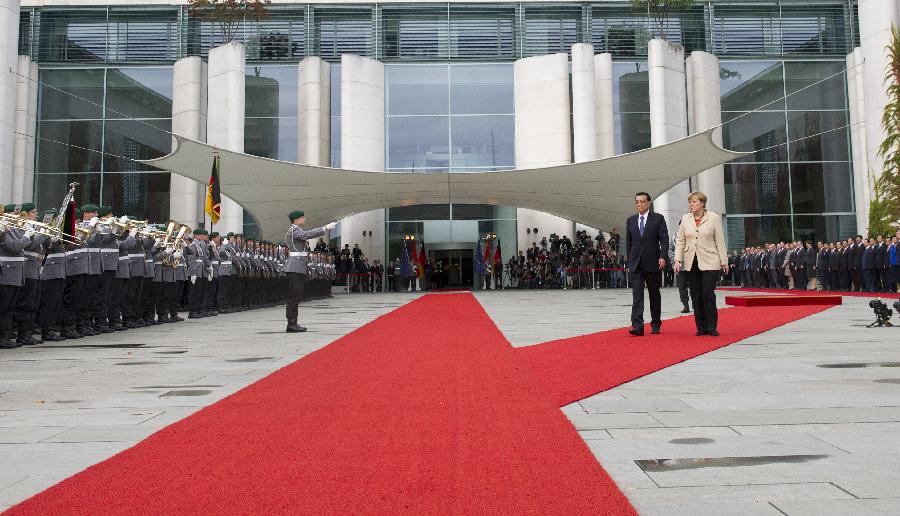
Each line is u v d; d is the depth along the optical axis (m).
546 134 31.61
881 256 19.92
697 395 4.39
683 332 8.66
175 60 31.83
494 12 32.81
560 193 25.81
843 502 2.33
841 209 32.00
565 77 31.47
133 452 3.06
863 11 28.58
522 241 32.03
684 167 22.52
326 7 32.34
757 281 27.64
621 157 21.83
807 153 32.28
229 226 30.05
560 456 2.92
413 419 3.69
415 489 2.48
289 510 2.27
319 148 30.92
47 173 30.95
